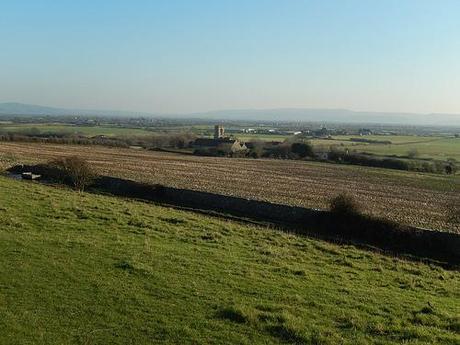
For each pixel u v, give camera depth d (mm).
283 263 22328
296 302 16781
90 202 33531
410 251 33844
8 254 18891
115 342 12820
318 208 46125
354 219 37594
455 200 64500
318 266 23109
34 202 30656
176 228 27781
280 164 116688
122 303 15281
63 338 12797
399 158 136625
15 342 12305
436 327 15438
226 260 21469
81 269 18031
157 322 14156
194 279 18172
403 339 14055
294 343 13383
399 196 66500
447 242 33688
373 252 31906
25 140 139875
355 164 128750
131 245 22219
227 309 15109
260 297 16938
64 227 24672
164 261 20125
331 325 14867
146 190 49469
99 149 134000
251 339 13508
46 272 17328
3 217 25188
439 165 122125
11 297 14922
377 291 19438
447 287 22031
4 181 40656
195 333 13594
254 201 43406
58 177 54188
